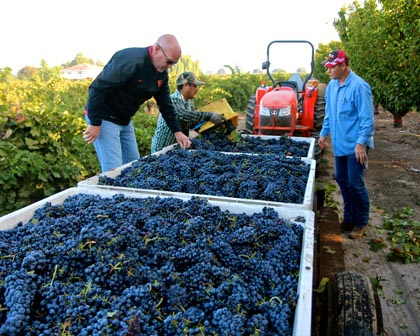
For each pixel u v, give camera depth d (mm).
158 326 1608
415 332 3357
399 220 5477
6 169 5148
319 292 2502
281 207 2691
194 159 4160
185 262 2021
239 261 2076
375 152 10078
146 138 8977
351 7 18703
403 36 9133
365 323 1995
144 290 1682
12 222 2541
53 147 6039
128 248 2037
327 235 3865
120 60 3967
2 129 5664
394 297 3861
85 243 1944
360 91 4371
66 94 17516
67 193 3129
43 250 1982
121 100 4262
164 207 2648
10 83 14672
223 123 5395
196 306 1769
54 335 1536
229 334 1504
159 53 4031
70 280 1857
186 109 5348
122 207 2549
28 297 1662
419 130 13211
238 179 3354
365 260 4535
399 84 8875
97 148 4488
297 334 1524
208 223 2418
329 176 7980
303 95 7816
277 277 1968
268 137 5336
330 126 4867
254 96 9242
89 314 1605
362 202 4883
